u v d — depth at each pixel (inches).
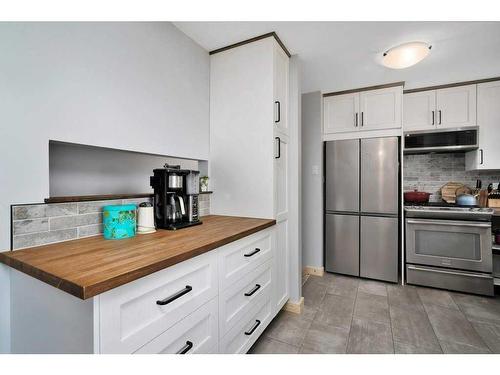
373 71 94.7
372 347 63.9
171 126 65.9
